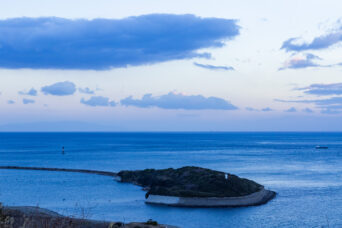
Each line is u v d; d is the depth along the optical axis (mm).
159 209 62094
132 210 60969
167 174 93562
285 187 89562
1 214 16531
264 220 54969
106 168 141500
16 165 152875
